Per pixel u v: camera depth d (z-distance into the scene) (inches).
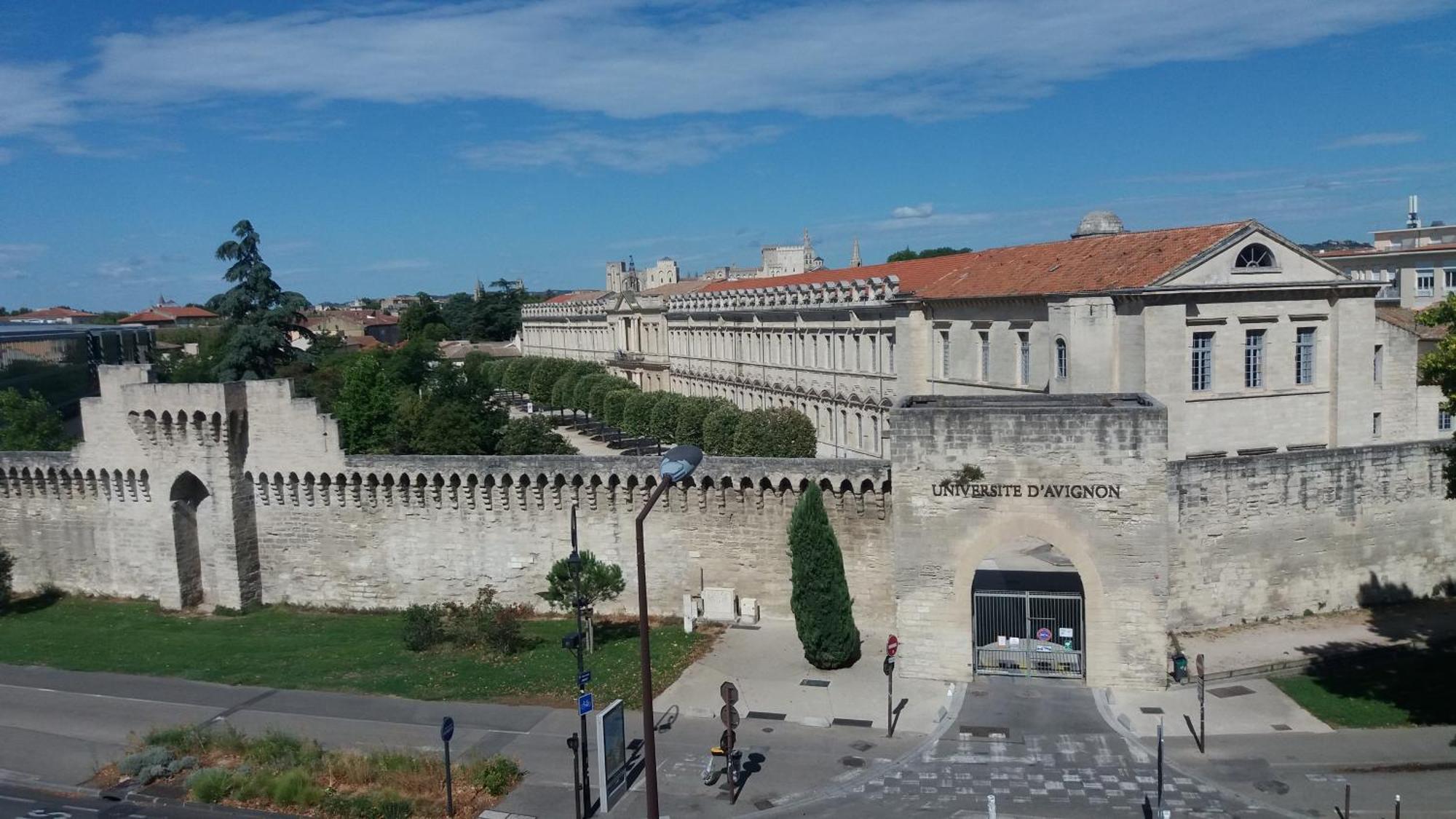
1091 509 1531.7
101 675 1833.2
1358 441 2487.7
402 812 1251.2
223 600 2314.2
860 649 1775.3
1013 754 1357.0
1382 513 1921.8
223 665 1871.3
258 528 2333.9
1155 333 2247.8
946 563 1593.3
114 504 2395.4
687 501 2076.8
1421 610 1913.1
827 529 1702.8
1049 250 2815.0
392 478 2229.3
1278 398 2413.9
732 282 5305.1
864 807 1234.6
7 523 2507.4
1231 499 1819.6
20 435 2938.0
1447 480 1694.1
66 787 1385.3
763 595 2052.2
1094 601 1549.0
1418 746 1331.2
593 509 2138.3
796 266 6589.6
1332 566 1898.4
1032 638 1653.5
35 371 4005.9
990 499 1565.0
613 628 2055.9
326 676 1781.5
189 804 1328.7
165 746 1462.8
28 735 1563.7
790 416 3243.1
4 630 2186.3
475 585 2228.1
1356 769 1275.8
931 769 1326.3
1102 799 1229.7
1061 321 2393.0
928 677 1625.2
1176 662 1567.4
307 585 2326.5
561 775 1349.7
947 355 2962.6
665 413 3941.9
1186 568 1804.9
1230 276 2304.4
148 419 2304.4
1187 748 1350.9
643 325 5856.3
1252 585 1849.2
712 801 1262.3
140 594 2400.3
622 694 1626.5
